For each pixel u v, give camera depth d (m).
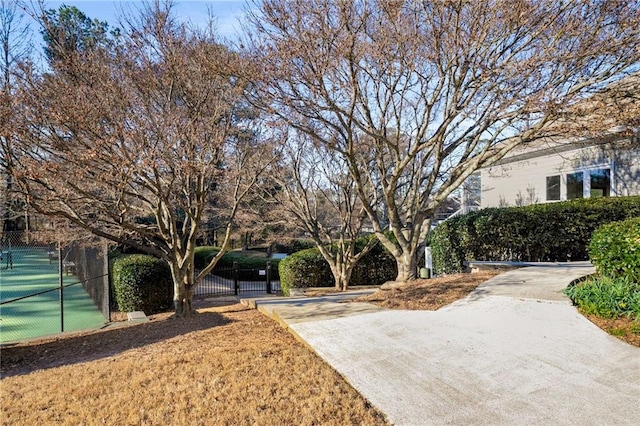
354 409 3.04
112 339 6.05
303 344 4.66
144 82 6.27
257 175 8.19
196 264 18.12
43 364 4.88
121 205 6.74
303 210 11.45
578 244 9.13
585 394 3.05
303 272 12.30
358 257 11.37
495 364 3.66
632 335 4.00
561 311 4.89
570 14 5.89
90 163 5.68
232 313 7.23
